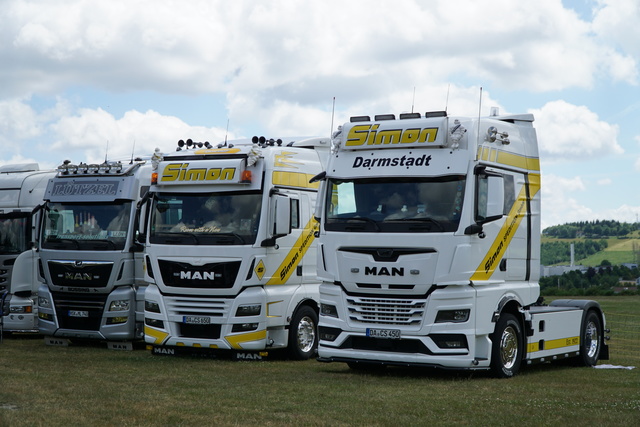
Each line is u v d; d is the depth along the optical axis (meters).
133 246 17.27
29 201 19.56
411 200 12.91
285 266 15.89
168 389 11.33
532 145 14.58
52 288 17.69
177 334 15.62
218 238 15.40
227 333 15.25
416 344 12.80
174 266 15.60
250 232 15.32
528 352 13.98
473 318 12.63
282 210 15.16
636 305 45.06
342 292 13.27
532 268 14.34
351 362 13.38
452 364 12.56
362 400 10.62
